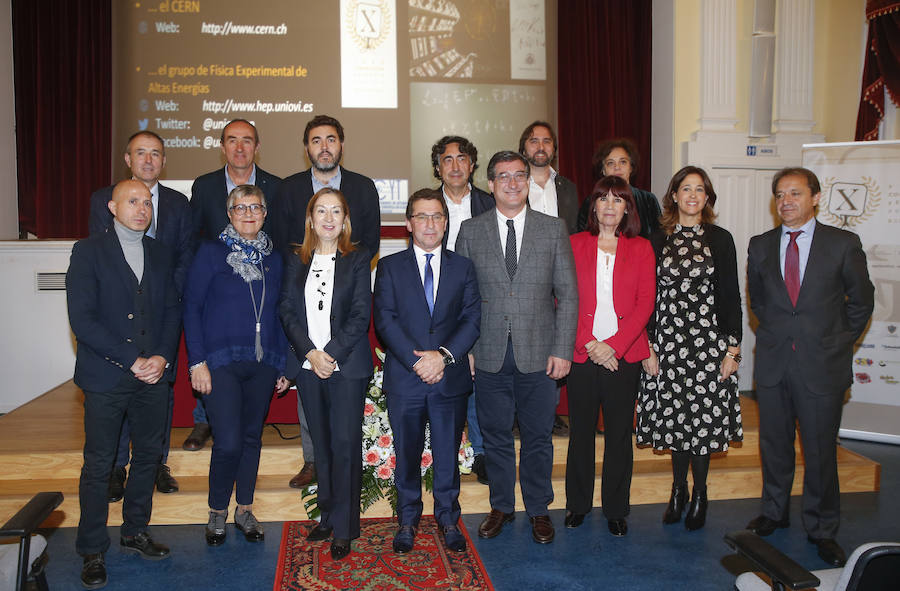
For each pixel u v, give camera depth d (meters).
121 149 5.11
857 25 5.21
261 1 5.16
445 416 2.67
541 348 2.74
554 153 3.28
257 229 2.66
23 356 4.82
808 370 2.72
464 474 3.30
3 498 2.91
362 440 2.83
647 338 2.88
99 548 2.50
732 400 2.91
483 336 2.76
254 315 2.63
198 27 5.12
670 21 5.30
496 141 5.47
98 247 2.45
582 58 5.54
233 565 2.63
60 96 5.07
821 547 2.71
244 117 5.17
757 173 5.33
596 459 3.44
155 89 5.11
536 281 2.73
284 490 3.07
